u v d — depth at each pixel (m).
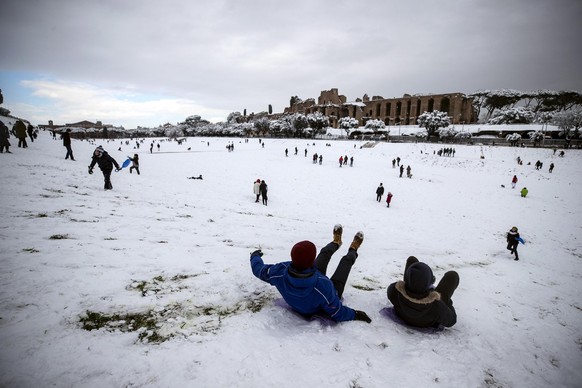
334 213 14.84
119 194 9.91
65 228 5.25
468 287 4.61
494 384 2.19
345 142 65.25
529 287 5.19
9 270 3.24
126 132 159.88
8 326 2.27
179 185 15.76
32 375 1.81
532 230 14.53
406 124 109.38
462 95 99.94
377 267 5.06
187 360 2.11
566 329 3.44
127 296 2.95
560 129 60.16
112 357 2.07
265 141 74.00
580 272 8.88
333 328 2.64
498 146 50.88
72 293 2.89
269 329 2.58
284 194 19.33
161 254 4.34
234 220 8.99
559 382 2.34
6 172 9.84
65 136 16.09
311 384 1.97
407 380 2.09
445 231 13.16
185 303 2.94
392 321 2.93
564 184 28.38
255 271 2.85
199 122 157.50
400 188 24.30
